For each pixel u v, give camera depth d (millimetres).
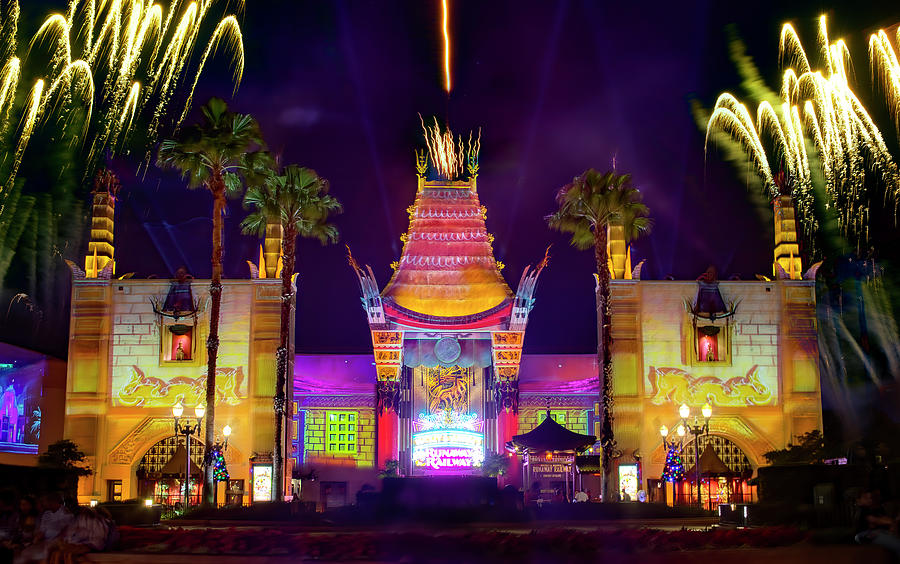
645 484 55312
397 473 60156
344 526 29672
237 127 50062
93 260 57750
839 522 22656
